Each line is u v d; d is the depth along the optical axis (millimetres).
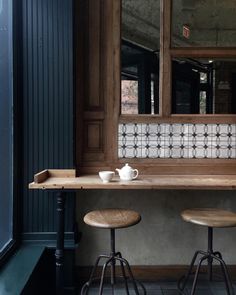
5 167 2580
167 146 2959
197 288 2830
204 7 2939
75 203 2865
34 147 2732
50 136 2736
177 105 2965
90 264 3018
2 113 2514
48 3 2689
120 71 2928
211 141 2961
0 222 2469
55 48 2701
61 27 2695
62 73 2713
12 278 2123
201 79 2959
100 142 2949
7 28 2621
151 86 2959
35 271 2326
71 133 2738
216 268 3043
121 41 2926
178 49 2912
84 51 2910
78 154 2936
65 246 2695
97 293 2750
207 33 2941
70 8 2693
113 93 2932
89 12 2898
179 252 3041
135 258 3031
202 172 2949
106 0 2895
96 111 2938
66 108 2727
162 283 2941
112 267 2410
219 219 2297
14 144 2662
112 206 3004
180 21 2938
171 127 2953
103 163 2951
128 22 2932
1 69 2494
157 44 2938
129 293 2701
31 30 2695
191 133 2957
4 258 2357
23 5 2689
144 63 2951
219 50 2922
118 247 3025
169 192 3016
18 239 2719
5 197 2578
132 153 2959
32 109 2725
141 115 2949
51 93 2721
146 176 2848
